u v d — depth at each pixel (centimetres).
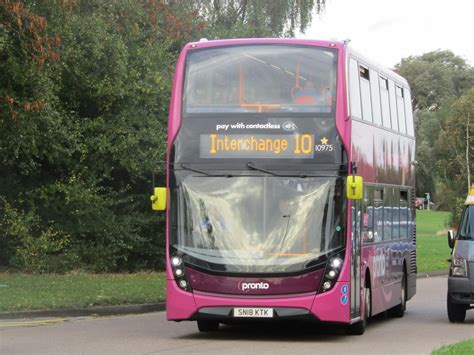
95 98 3108
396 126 2184
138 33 3253
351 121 1652
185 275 1582
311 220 1580
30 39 2433
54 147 2945
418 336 1741
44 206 3156
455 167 7338
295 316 1551
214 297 1565
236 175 1602
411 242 2361
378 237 1917
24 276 2892
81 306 2094
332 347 1529
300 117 1611
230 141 1611
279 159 1602
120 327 1834
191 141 1620
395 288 2116
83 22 3006
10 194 3136
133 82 3127
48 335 1656
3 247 3152
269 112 1614
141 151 3152
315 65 1630
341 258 1575
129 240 3319
